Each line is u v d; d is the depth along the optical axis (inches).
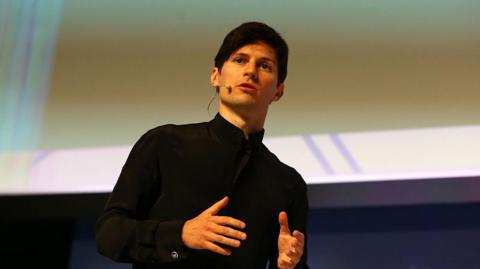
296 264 90.5
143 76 223.6
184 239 78.2
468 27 224.2
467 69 215.5
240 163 100.3
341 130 209.9
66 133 216.7
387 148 206.2
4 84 222.7
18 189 210.1
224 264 89.9
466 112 208.1
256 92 100.8
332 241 229.8
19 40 229.9
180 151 97.6
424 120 208.4
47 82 223.5
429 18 227.8
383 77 217.2
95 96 220.8
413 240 225.6
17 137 216.2
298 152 207.5
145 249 80.4
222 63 107.5
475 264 219.8
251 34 106.7
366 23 228.4
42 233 236.2
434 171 201.0
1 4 234.2
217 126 102.0
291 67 221.0
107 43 231.0
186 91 220.5
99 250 84.3
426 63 218.5
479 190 197.2
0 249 230.4
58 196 211.6
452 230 224.4
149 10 236.7
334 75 219.0
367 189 203.3
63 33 232.7
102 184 209.8
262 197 99.8
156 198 95.4
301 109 213.3
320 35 227.1
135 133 215.0
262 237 96.7
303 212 107.8
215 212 79.1
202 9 235.8
